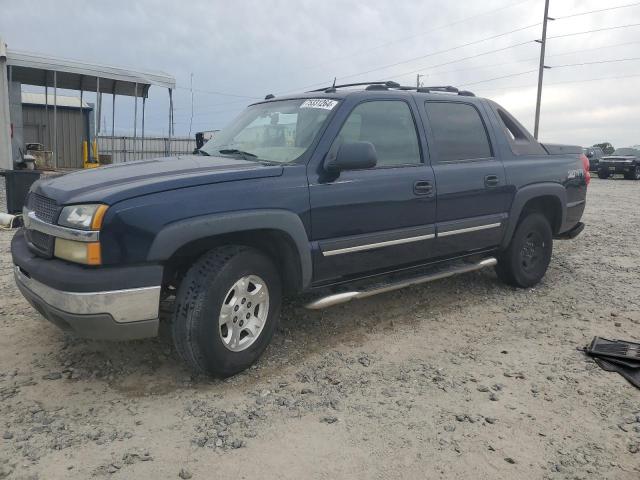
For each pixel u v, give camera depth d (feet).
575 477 8.42
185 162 12.30
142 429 9.43
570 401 10.79
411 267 14.62
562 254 24.59
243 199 10.92
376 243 13.28
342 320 15.05
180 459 8.60
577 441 9.41
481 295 17.63
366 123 13.52
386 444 9.15
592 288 18.79
